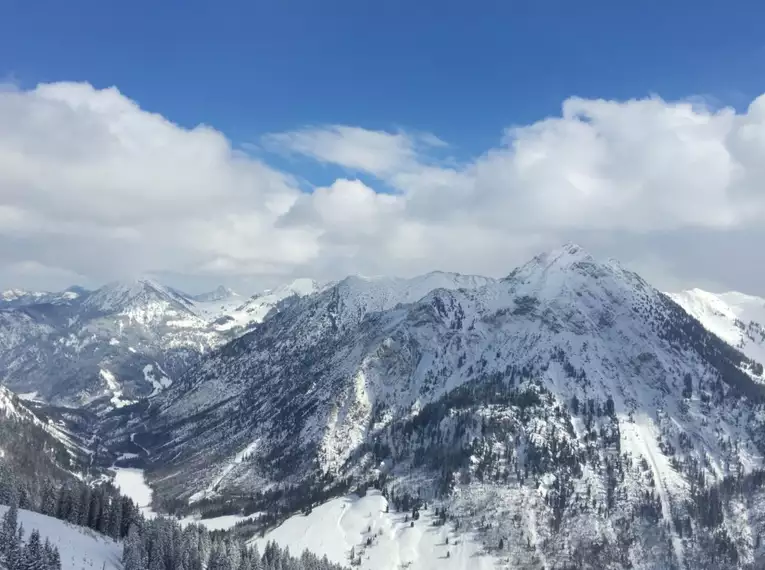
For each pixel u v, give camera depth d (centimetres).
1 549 18675
